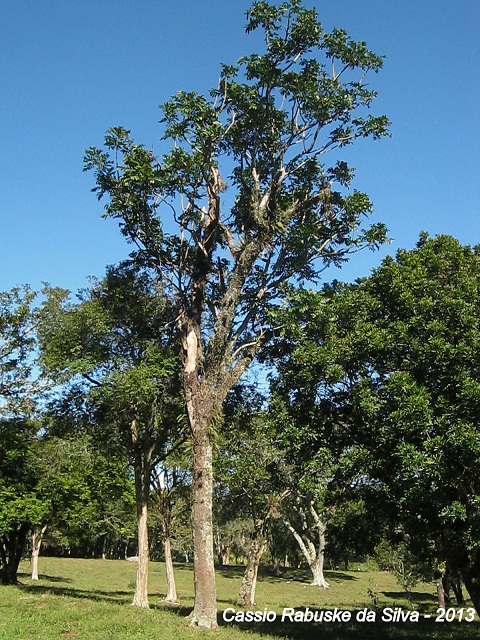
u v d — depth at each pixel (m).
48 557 72.44
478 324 13.94
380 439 13.82
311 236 18.61
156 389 20.06
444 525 13.71
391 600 34.78
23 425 30.38
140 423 22.31
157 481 28.36
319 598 35.12
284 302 17.61
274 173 19.45
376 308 15.77
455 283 15.59
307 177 20.33
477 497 11.92
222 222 19.69
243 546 62.12
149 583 43.31
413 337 14.35
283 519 45.19
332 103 18.66
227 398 22.86
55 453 24.45
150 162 18.48
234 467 27.09
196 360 18.38
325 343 15.98
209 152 18.11
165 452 25.41
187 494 28.92
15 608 17.27
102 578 45.56
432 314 14.48
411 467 12.34
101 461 26.94
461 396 12.77
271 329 19.00
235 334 18.95
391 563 27.16
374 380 15.04
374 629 19.92
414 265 15.95
